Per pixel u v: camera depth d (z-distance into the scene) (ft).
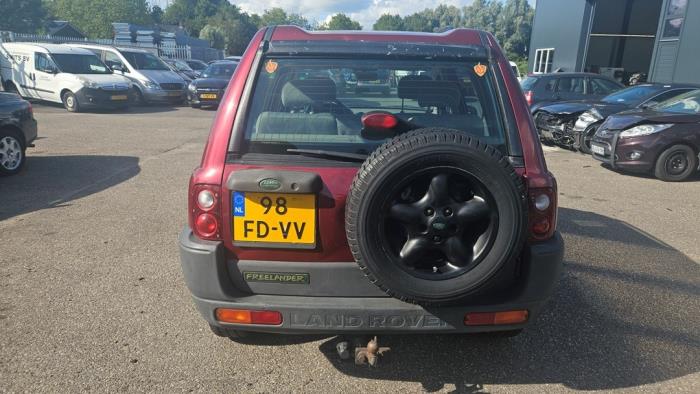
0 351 10.15
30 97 54.54
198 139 37.17
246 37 282.77
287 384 9.32
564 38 77.87
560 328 11.34
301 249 8.13
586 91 43.19
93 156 30.17
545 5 84.84
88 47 61.52
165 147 33.60
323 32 9.69
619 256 15.62
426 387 9.29
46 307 11.93
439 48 9.31
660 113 27.63
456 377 9.59
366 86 9.07
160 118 49.34
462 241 7.72
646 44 92.38
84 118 47.52
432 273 7.75
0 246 15.64
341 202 7.98
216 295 8.27
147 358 10.02
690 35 50.57
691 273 14.42
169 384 9.25
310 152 8.16
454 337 10.87
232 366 9.83
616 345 10.70
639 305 12.44
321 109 8.95
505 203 7.47
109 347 10.37
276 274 8.25
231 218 8.14
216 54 151.23
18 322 11.25
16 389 9.02
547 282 8.36
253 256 8.27
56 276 13.60
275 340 10.71
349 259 8.23
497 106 8.85
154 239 16.42
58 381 9.27
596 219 19.48
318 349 10.43
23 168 26.14
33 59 53.42
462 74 9.18
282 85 8.97
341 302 8.16
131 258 14.85
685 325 11.53
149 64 62.54
